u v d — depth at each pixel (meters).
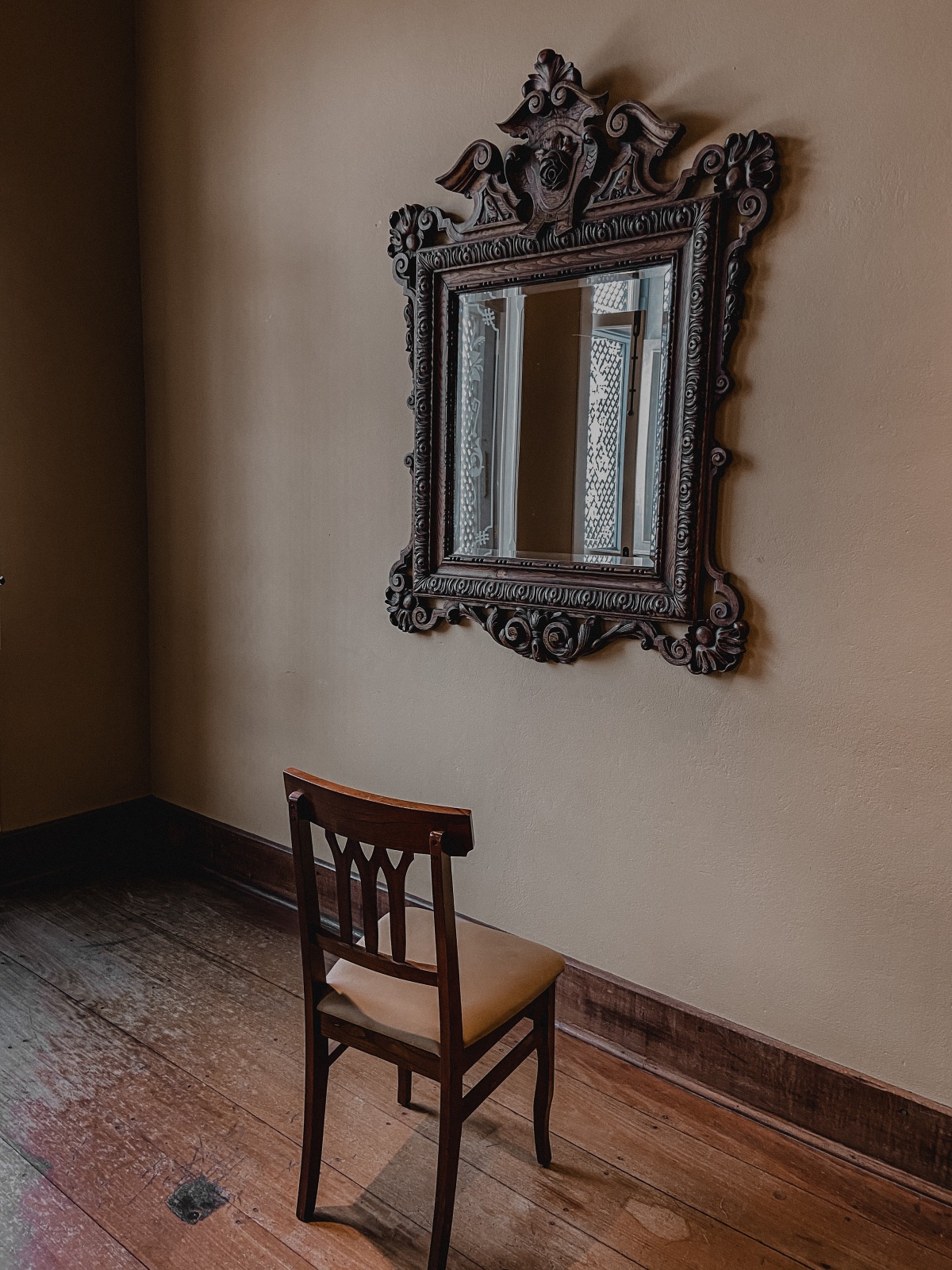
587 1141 1.97
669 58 1.98
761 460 1.94
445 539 2.47
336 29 2.59
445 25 2.36
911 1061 1.87
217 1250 1.65
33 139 2.97
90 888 3.17
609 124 2.01
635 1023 2.25
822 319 1.83
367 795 1.51
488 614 2.40
